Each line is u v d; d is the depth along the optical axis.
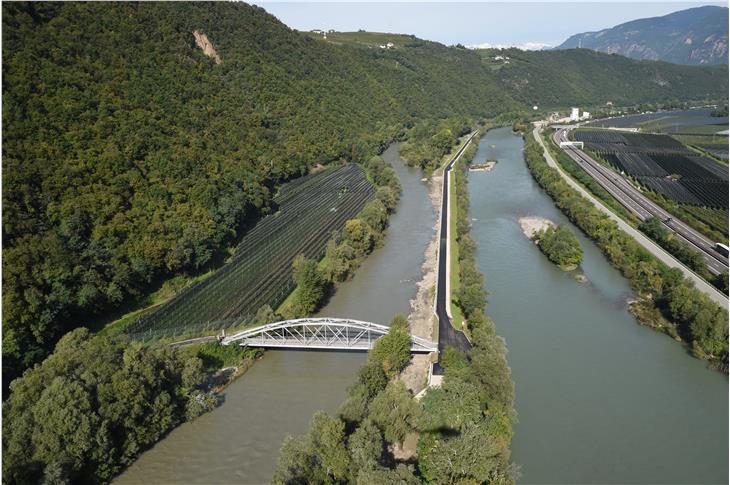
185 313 125.19
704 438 87.44
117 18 195.00
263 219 189.00
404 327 106.25
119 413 82.44
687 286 125.94
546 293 142.25
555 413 93.94
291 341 112.94
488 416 83.19
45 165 127.44
